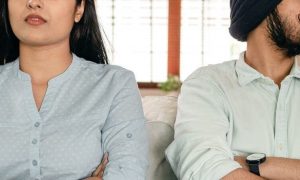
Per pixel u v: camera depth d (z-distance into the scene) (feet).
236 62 5.16
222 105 4.93
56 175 4.32
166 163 5.10
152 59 23.39
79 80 4.68
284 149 4.71
